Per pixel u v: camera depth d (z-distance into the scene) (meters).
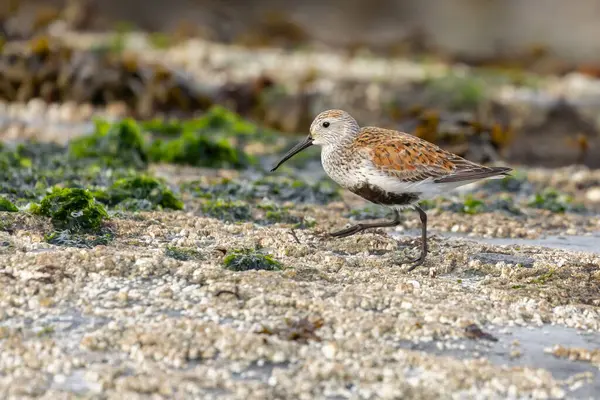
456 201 15.55
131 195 13.72
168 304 9.54
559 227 14.79
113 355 8.55
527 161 23.95
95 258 10.44
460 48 37.38
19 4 35.72
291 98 25.67
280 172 17.92
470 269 11.58
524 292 10.59
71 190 12.17
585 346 9.29
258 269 10.75
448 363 8.55
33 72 24.05
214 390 7.98
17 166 16.19
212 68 28.16
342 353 8.66
